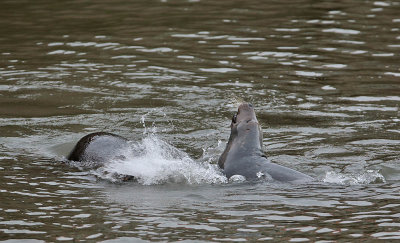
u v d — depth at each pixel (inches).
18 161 1334.9
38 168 1294.3
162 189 1180.5
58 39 2356.1
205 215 1039.6
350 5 2817.4
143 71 2016.5
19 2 2903.5
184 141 1467.8
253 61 2114.9
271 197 1122.0
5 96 1795.0
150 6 2844.5
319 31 2428.6
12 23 2564.0
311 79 1943.9
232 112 1674.5
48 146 1440.7
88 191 1164.5
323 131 1521.9
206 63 2096.5
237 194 1140.5
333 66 2062.0
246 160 1237.7
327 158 1346.0
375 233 961.5
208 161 1334.9
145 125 1579.7
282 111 1674.5
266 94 1811.0
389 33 2391.7
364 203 1094.4
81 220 1018.1
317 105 1718.8
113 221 1013.8
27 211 1054.4
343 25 2501.2
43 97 1792.6
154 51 2222.0
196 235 956.0
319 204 1089.4
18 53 2194.9
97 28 2503.7
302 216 1034.1
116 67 2055.9
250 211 1056.8
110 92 1831.9
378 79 1932.8
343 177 1231.5
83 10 2770.7
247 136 1266.0
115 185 1203.2
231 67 2055.9
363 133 1503.4
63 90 1846.7
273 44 2288.4
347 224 999.6
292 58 2144.4
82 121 1609.3
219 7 2817.4
